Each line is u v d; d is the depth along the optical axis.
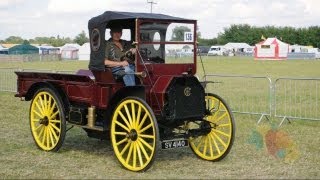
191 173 6.88
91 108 7.61
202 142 7.88
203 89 7.25
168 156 7.99
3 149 8.36
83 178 6.54
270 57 69.31
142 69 7.12
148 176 6.66
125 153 7.49
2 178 6.48
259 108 12.89
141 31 7.14
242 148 8.58
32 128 8.53
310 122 11.51
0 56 56.56
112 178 6.55
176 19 7.48
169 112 6.91
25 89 8.80
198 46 7.77
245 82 15.33
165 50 7.48
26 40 122.56
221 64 47.22
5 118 11.88
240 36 126.00
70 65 44.03
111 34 7.65
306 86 18.06
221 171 7.00
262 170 7.06
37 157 7.80
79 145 8.81
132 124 6.96
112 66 7.36
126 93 7.21
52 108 8.20
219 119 7.61
